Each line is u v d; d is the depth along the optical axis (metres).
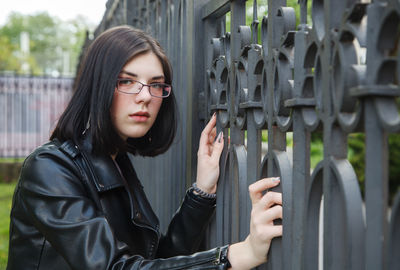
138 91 1.59
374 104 0.89
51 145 1.55
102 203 1.60
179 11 2.48
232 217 1.79
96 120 1.56
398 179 6.95
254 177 1.61
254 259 1.34
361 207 0.99
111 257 1.31
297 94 1.21
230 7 1.82
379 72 0.88
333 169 1.04
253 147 1.60
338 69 1.02
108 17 5.09
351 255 0.98
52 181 1.45
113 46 1.57
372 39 0.89
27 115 14.62
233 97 1.75
